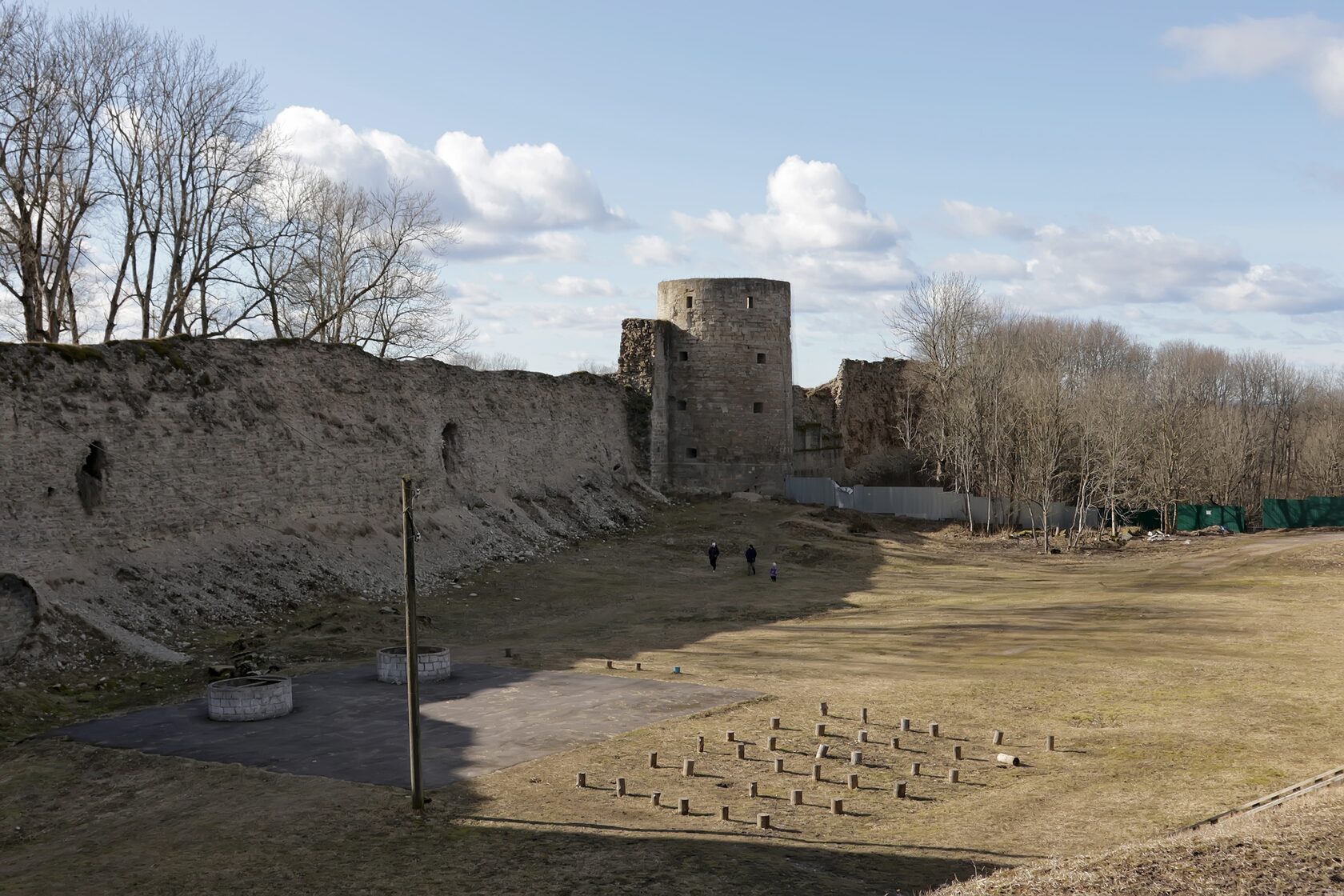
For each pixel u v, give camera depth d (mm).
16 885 12695
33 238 34875
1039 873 10672
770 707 19781
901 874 11898
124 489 28234
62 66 36344
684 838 13227
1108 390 65125
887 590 37250
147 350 30203
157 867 12945
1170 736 17469
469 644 27812
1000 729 18156
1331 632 27141
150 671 23188
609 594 36062
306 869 12602
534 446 48500
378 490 37969
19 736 18859
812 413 69562
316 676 23016
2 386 25469
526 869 12352
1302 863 10250
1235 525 59219
